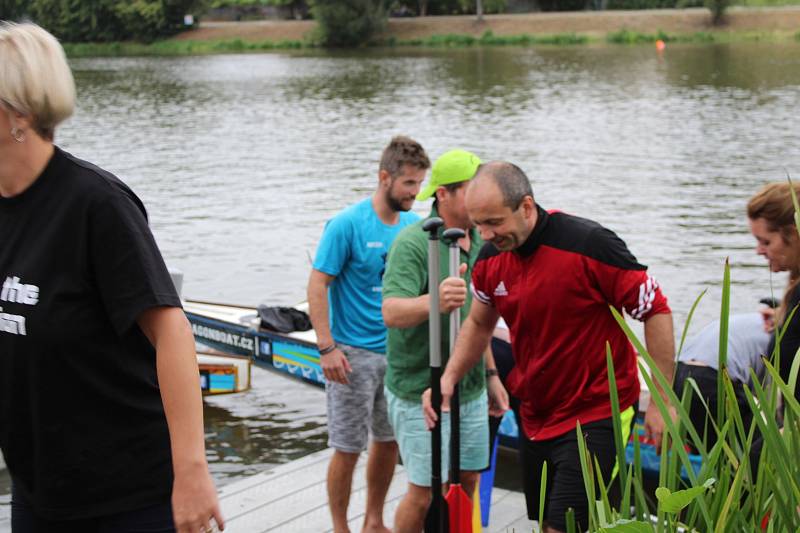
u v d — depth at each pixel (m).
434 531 4.35
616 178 20.53
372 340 5.12
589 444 3.99
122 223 2.51
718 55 51.28
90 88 45.81
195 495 2.52
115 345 2.59
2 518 6.29
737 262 13.86
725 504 2.33
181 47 74.12
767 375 2.94
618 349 4.04
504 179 3.88
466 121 30.62
